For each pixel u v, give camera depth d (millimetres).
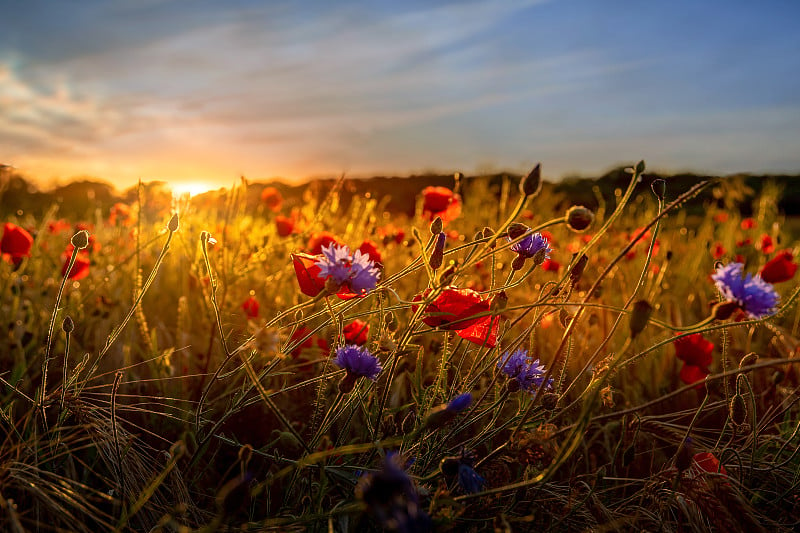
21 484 427
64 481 434
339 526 411
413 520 309
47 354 495
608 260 1389
